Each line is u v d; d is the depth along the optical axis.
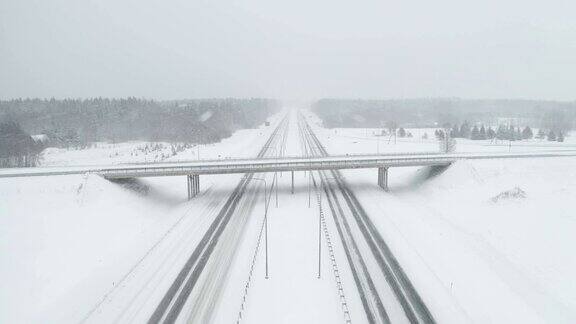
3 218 51.88
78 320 34.84
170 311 35.91
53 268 43.62
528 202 59.34
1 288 39.25
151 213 64.50
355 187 79.31
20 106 175.75
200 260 46.22
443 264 44.09
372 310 35.84
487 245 48.31
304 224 57.81
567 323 32.62
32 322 35.00
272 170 72.50
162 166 69.69
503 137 135.00
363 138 150.00
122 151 123.44
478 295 37.47
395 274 42.22
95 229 53.38
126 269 44.31
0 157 95.81
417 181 82.19
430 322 33.78
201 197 72.56
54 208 56.25
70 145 133.38
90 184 62.91
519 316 33.91
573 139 138.50
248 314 35.62
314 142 138.25
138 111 163.50
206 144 138.12
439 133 140.88
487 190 68.31
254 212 63.62
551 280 39.06
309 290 39.47
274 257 47.00
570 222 50.47
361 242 50.88
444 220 58.97
